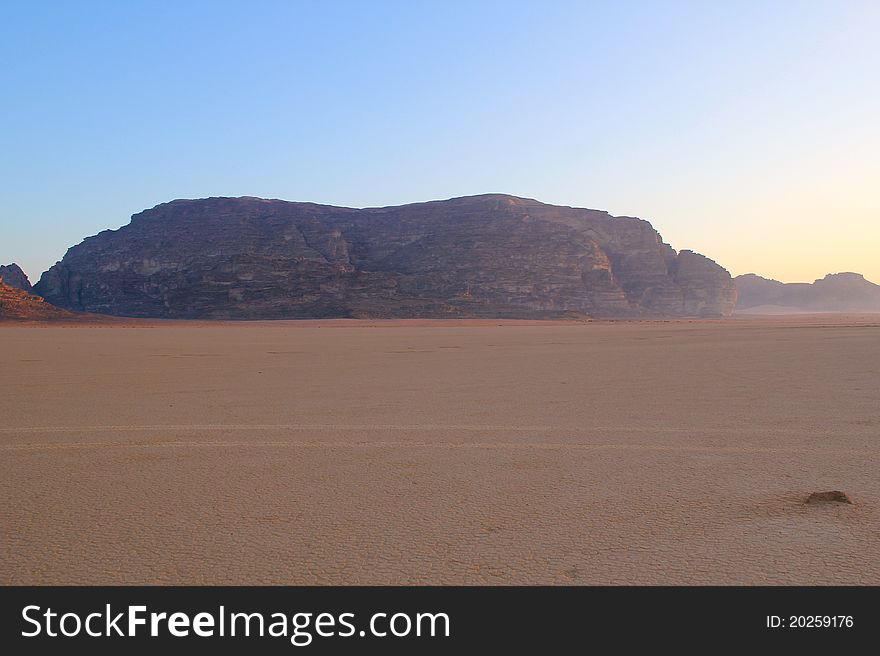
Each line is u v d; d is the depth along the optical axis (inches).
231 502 354.3
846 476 397.4
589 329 3821.4
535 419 610.9
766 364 1192.2
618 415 630.5
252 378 1009.5
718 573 260.8
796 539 292.5
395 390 844.0
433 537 299.9
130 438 530.3
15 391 847.7
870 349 1594.5
